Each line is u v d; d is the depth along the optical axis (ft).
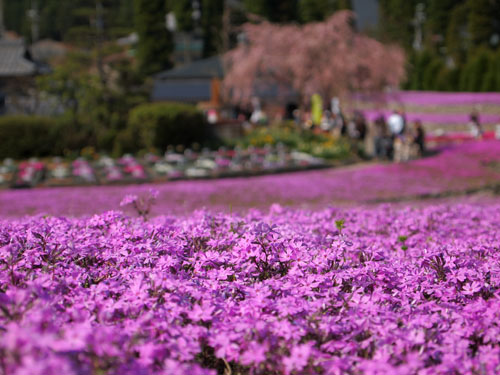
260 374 8.41
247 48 106.01
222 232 14.01
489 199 44.50
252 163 69.10
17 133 78.84
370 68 95.25
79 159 73.26
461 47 184.85
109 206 38.60
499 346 9.52
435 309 10.27
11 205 39.83
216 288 10.50
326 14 226.79
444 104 129.70
